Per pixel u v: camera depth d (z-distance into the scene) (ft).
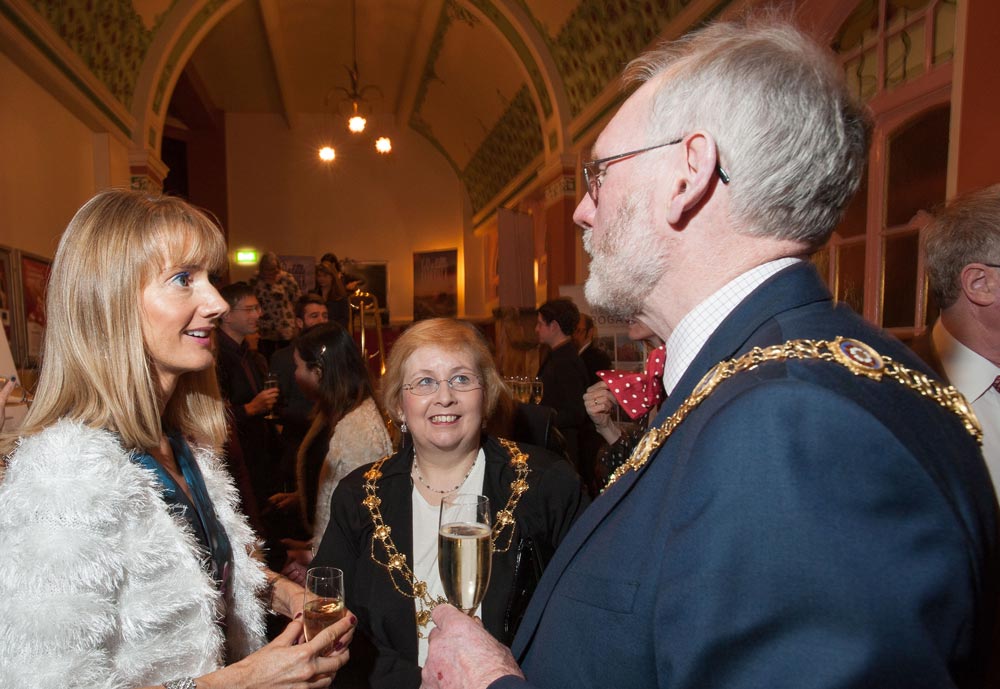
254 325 13.00
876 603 1.64
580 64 23.15
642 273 2.63
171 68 24.95
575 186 25.27
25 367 15.10
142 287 3.56
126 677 3.13
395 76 40.68
